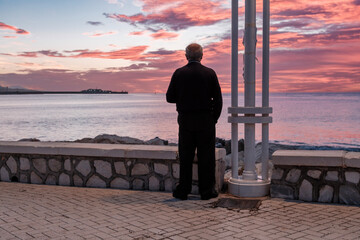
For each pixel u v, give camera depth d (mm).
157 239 3680
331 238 3645
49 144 6566
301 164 5008
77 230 3967
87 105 137250
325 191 4969
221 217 4387
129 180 5969
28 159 6594
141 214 4539
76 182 6262
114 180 6059
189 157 5273
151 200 5230
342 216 4355
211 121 5258
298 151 5418
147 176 5871
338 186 4914
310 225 4047
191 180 5348
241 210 4680
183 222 4211
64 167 6336
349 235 3723
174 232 3875
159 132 36656
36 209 4801
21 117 63062
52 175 6426
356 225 4031
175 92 5367
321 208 4703
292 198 5148
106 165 6090
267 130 5465
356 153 5074
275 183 5238
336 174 4914
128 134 34656
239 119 5391
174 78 5320
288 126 42188
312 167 5027
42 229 4008
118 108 105188
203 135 5211
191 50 5297
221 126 44656
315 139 29734
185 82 5191
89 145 6344
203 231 3896
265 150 5473
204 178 5270
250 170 5500
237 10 5301
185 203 5062
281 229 3924
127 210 4723
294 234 3768
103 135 14438
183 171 5281
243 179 5492
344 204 4875
